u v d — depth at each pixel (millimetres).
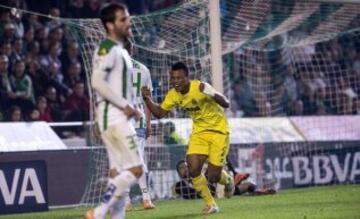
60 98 42000
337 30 41875
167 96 25453
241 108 47500
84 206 32875
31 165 31000
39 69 42031
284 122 41625
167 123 35781
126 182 17031
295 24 40562
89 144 35406
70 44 44219
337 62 52438
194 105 25359
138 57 34938
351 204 26953
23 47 42375
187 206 28953
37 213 29953
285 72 49750
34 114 39688
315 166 40875
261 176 39125
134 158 17078
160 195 35062
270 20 38031
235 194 33531
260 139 39781
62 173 32875
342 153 41875
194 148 25562
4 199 30109
